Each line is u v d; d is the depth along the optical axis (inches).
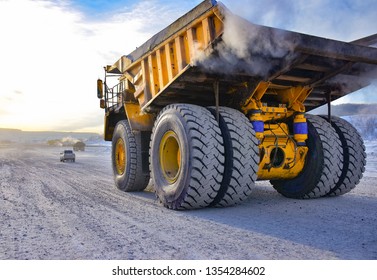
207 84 209.5
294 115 223.3
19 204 219.0
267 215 176.7
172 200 194.2
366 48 185.5
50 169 613.3
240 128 191.0
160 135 211.6
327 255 112.1
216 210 191.6
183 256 112.9
